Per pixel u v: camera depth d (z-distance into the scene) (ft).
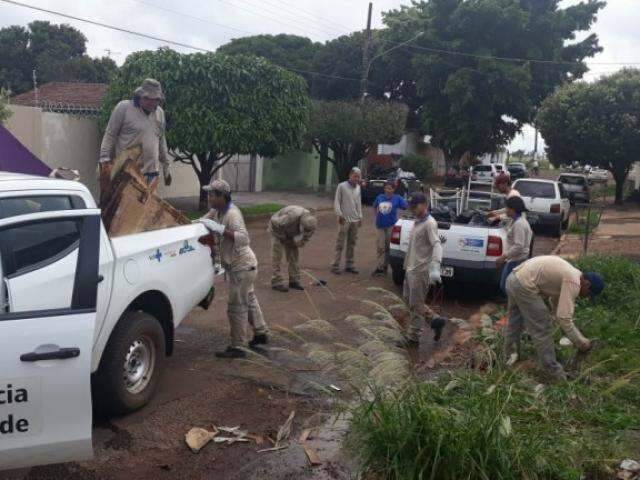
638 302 27.14
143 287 16.39
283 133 59.52
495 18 110.83
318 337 23.94
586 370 18.69
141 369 16.60
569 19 113.29
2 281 12.46
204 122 53.88
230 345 21.20
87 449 11.62
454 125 117.60
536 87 116.06
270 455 14.88
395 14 124.57
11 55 136.26
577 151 92.63
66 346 11.25
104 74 132.57
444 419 13.33
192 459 14.49
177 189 72.90
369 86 127.24
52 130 57.11
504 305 30.73
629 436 15.42
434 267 22.53
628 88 88.74
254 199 77.56
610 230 63.21
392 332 18.04
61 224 13.79
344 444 14.55
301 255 42.75
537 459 13.16
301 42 133.90
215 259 20.51
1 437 10.89
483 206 35.19
